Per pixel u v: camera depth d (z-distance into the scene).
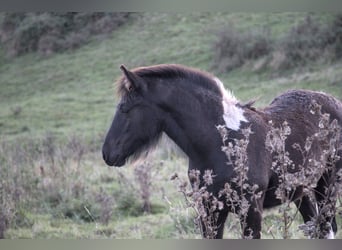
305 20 46.38
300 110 15.19
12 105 52.53
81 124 42.47
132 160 14.01
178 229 18.81
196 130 13.29
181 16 63.31
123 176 24.88
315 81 38.53
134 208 22.67
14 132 43.56
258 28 50.72
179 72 13.65
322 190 15.44
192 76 13.70
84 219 22.06
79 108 47.31
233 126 13.36
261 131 13.59
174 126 13.52
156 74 13.57
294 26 47.06
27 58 65.62
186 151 13.58
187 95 13.47
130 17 67.25
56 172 25.70
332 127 11.59
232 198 12.80
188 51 53.81
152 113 13.50
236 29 53.12
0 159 29.86
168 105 13.43
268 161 13.47
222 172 12.95
